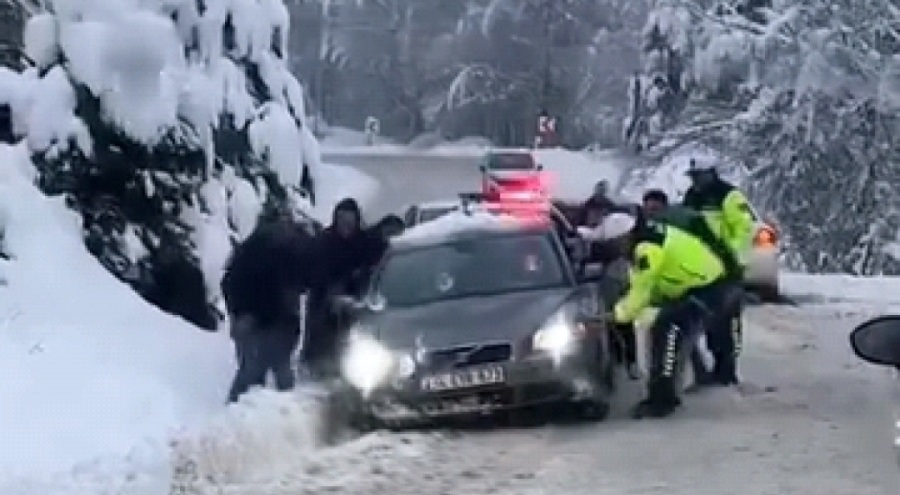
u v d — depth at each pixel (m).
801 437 14.98
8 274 18.66
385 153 105.81
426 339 15.88
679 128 49.81
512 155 53.38
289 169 24.03
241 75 23.53
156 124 21.47
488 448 14.90
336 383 16.92
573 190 71.50
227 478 13.73
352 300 17.48
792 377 19.11
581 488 12.89
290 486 13.30
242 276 17.52
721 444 14.74
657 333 16.55
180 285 22.08
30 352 16.78
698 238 16.92
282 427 15.21
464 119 115.25
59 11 21.36
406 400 15.72
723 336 18.14
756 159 48.19
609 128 96.25
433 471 13.80
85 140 21.05
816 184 47.31
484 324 16.03
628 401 17.62
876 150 46.50
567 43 112.69
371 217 58.56
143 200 21.73
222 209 22.66
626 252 18.73
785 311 26.03
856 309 26.27
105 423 15.49
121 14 21.53
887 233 47.06
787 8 46.91
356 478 13.58
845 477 13.09
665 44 50.34
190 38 22.83
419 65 119.12
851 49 45.88
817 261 47.50
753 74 46.59
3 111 21.00
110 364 17.28
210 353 19.36
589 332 16.14
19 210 19.69
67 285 19.11
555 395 15.78
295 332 17.69
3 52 21.98
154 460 13.94
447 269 17.58
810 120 46.47
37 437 14.70
